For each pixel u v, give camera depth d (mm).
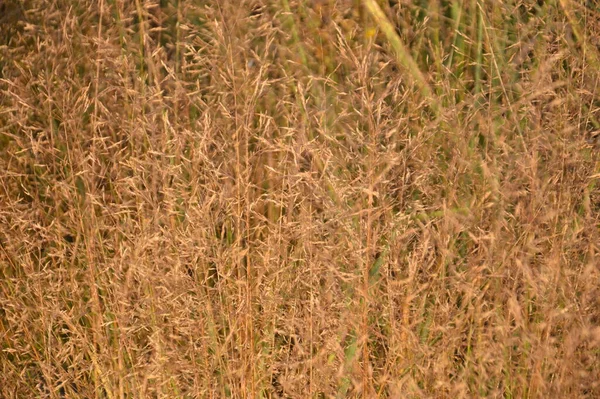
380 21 6930
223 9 6863
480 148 6465
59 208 6805
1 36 7648
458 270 5957
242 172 5934
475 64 6883
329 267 5715
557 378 5523
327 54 7398
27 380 6727
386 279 5762
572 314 5527
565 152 5859
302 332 5902
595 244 5785
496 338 5680
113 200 6852
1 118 7348
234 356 6152
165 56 7004
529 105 6012
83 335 6473
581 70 6211
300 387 5957
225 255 5875
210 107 6289
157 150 6211
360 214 5695
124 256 6086
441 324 5785
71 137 6805
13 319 6418
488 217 6043
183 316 6000
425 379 5742
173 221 6090
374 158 5562
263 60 6625
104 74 7031
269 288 6051
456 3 7398
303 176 5766
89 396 6402
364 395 5750
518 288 5852
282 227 6043
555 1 6719
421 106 6465
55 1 7117
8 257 6645
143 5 7301
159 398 6148
